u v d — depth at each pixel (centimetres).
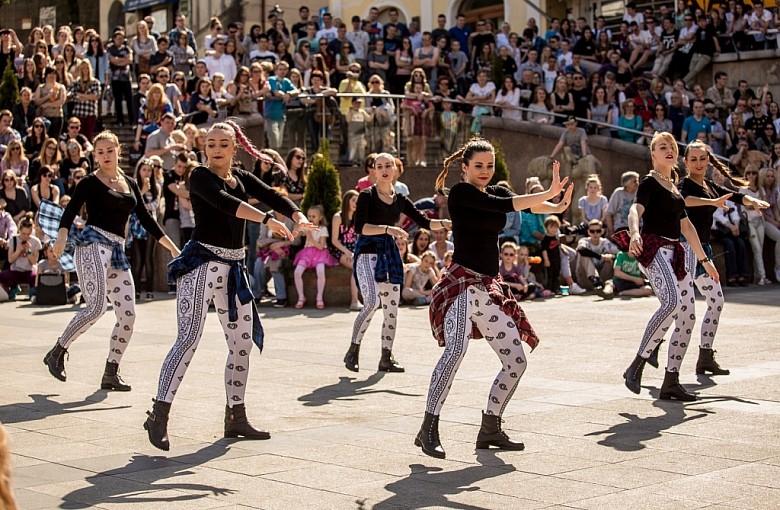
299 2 3225
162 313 1407
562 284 1681
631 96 2178
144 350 1086
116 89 2017
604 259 1681
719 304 909
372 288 949
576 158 2092
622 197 1723
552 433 701
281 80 1969
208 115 1923
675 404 793
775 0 2411
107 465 632
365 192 945
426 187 2022
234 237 680
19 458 650
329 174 1527
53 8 3728
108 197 862
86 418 768
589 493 560
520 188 2161
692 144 892
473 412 771
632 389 816
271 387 880
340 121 1945
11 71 1941
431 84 2250
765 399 806
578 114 2181
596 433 700
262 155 700
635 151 2114
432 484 583
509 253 1591
